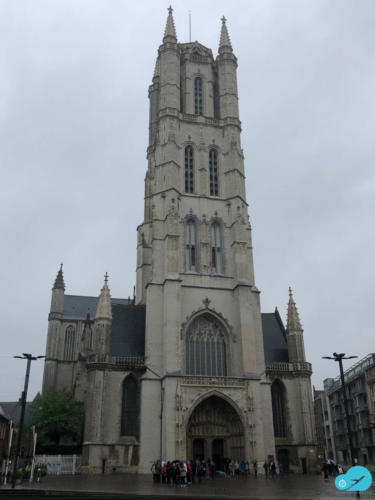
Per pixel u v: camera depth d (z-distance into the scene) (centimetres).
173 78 9069
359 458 10444
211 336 7556
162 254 7788
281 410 7531
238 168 8681
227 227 8288
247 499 3144
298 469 7125
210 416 7044
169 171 8212
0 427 8231
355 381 10456
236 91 9419
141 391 6906
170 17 9650
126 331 7700
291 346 7831
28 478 5438
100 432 6631
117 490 3784
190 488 4084
